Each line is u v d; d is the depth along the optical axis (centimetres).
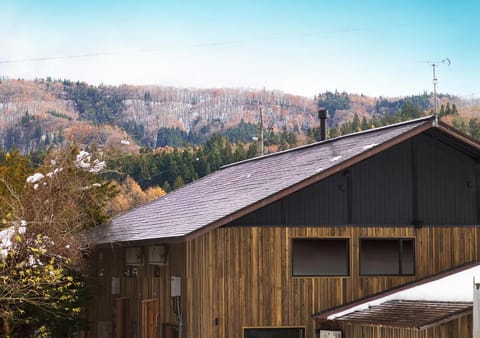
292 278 2005
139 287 2314
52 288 2042
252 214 1992
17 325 2241
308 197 2036
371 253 2078
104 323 2522
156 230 2145
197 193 2709
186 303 1947
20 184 2425
